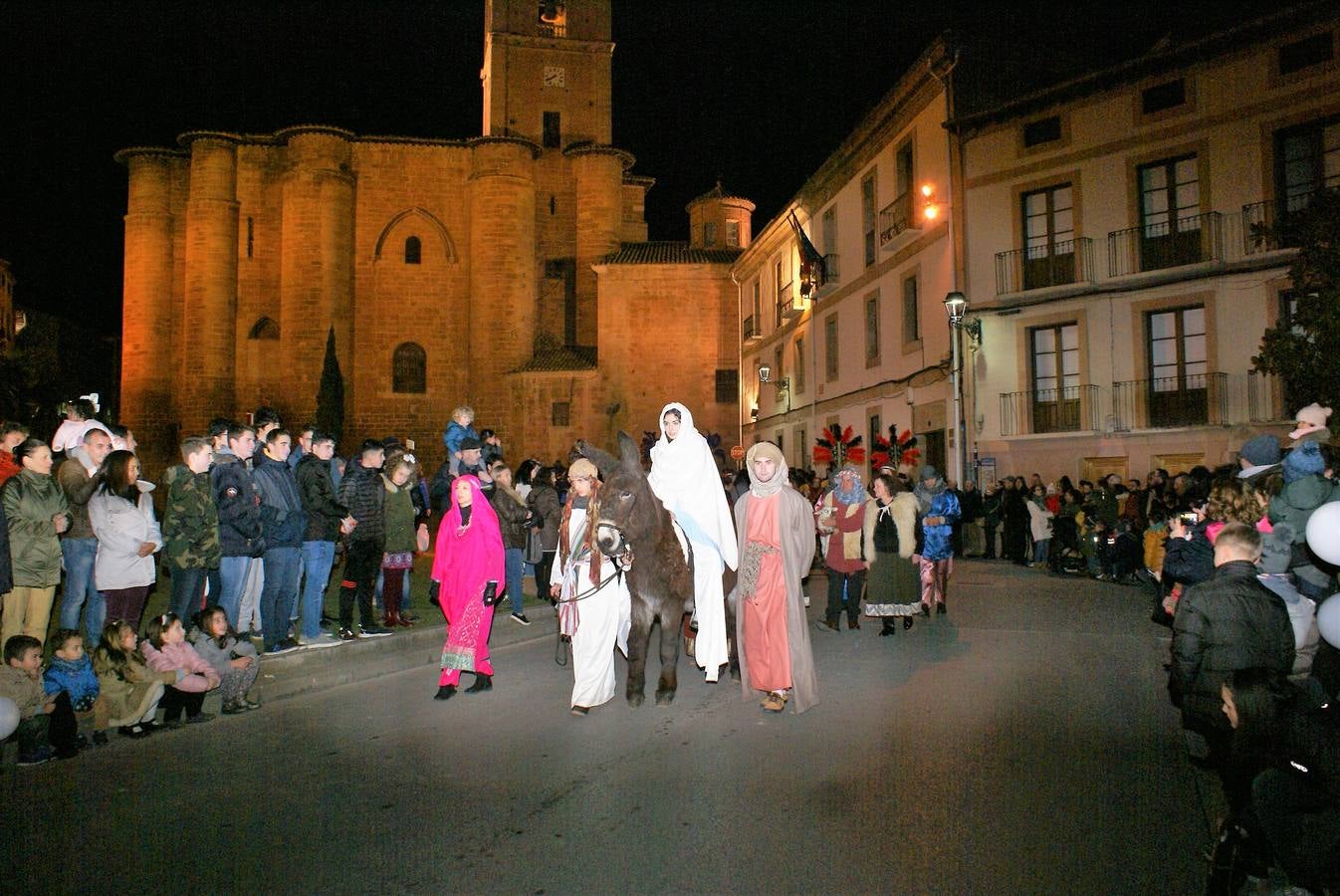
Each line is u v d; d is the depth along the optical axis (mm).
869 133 31500
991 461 25625
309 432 11125
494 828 5402
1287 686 4188
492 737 7438
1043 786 5988
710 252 48000
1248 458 8305
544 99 51094
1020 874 4672
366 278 48125
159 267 49188
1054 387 25328
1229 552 5406
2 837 5398
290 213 47094
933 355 27812
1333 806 3773
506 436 46656
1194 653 5242
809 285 35562
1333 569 6406
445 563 9148
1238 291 22297
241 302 48500
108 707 7453
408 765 6727
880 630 12570
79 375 69500
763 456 8047
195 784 6371
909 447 25797
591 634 8141
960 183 26766
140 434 48469
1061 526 20062
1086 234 24781
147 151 49375
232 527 9430
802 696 7895
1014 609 14375
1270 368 16047
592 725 7746
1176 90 23500
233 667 8445
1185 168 23453
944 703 8242
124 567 8508
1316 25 21219
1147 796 5793
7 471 8961
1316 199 16344
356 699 9039
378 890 4609
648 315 46531
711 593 8305
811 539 8234
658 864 4836
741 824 5375
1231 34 22188
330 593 15203
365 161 48406
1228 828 4188
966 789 5934
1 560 7336
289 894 4594
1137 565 17922
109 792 6230
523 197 47938
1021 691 8695
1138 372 23797
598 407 46062
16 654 6844
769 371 40281
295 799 6008
